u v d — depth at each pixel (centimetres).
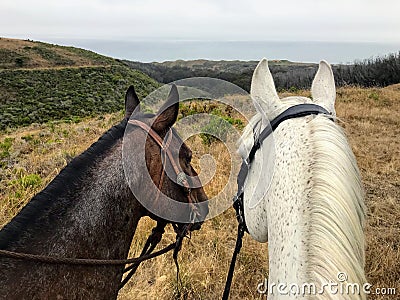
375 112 1519
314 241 142
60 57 6956
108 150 235
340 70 3641
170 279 432
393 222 584
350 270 135
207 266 454
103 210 224
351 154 165
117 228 228
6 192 736
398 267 447
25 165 938
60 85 5456
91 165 229
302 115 194
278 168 180
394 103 1783
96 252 221
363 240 148
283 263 157
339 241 138
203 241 513
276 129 195
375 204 651
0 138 1866
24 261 201
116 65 6712
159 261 464
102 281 223
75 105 4541
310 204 150
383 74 3394
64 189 220
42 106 4378
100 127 1619
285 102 211
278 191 175
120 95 5316
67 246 212
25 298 195
